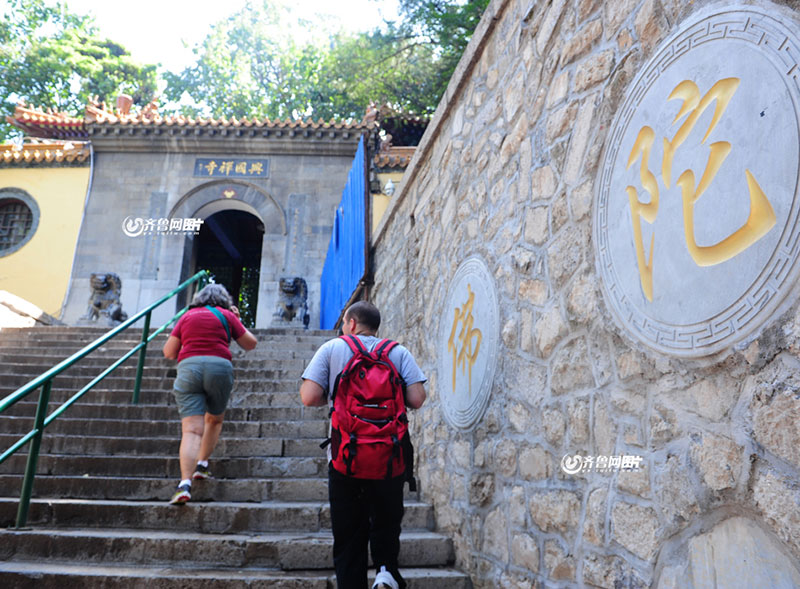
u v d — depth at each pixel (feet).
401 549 10.91
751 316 4.54
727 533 4.66
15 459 14.19
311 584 9.47
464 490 10.75
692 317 5.18
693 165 5.37
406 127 49.26
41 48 79.66
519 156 9.69
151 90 91.20
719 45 5.24
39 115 53.26
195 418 12.40
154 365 22.44
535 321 8.50
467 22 45.06
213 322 13.26
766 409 4.34
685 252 5.35
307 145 46.29
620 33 7.00
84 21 85.87
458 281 12.23
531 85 9.46
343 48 58.59
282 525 11.71
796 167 4.25
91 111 45.39
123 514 11.62
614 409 6.35
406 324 16.88
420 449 14.29
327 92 78.23
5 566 9.85
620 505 6.05
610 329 6.51
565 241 7.80
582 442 6.94
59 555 10.36
